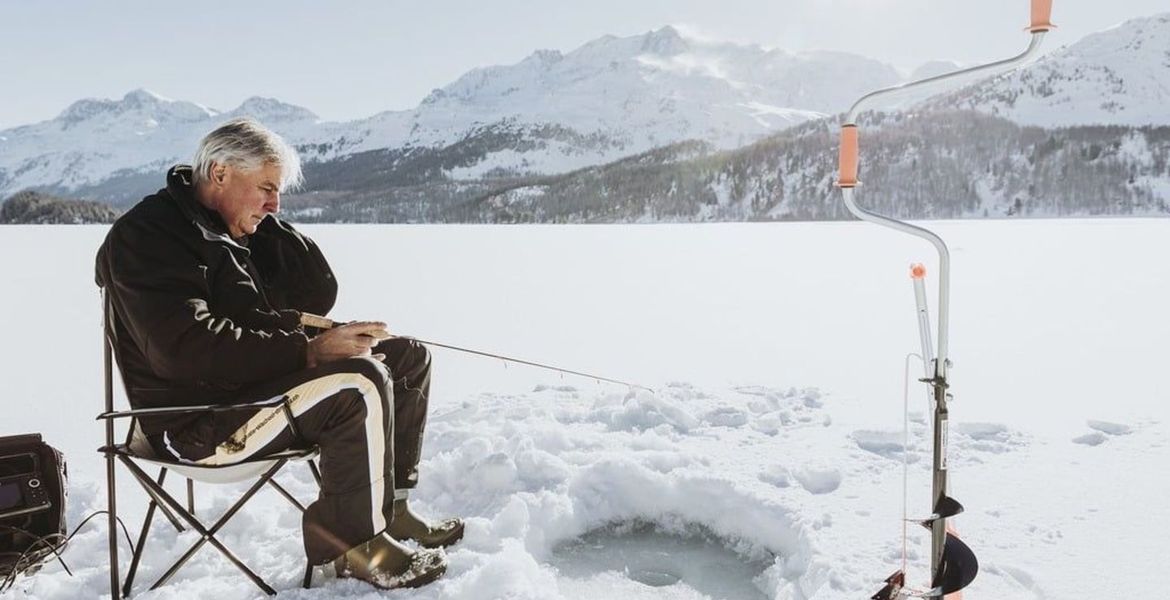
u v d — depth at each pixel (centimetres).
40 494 219
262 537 239
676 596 226
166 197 193
